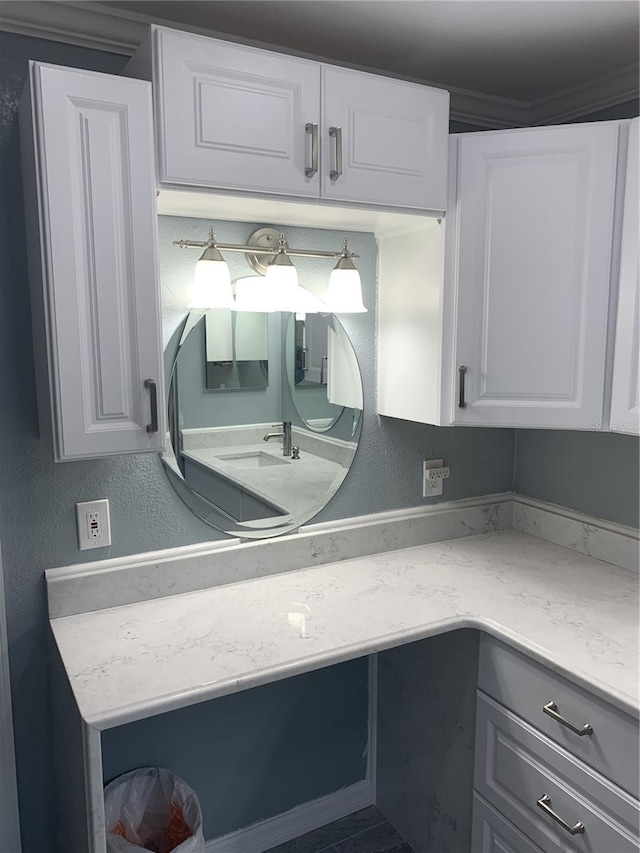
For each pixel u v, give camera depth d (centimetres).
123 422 138
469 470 228
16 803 163
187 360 175
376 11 151
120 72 159
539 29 160
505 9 150
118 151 130
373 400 206
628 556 195
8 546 158
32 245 141
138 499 172
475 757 172
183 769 190
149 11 150
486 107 208
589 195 162
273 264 171
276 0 146
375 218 173
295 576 190
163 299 170
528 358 171
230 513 185
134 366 137
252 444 186
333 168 152
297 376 191
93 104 127
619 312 162
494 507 231
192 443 178
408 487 216
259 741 202
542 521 223
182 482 177
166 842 180
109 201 131
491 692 164
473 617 163
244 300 178
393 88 157
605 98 195
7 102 147
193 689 130
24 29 146
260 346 184
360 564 200
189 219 172
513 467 236
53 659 158
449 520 222
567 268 166
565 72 187
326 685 211
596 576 190
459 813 181
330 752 216
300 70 145
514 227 168
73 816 146
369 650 148
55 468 161
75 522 165
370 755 223
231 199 147
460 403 176
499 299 171
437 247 174
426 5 148
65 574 164
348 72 151
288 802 210
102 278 132
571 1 146
